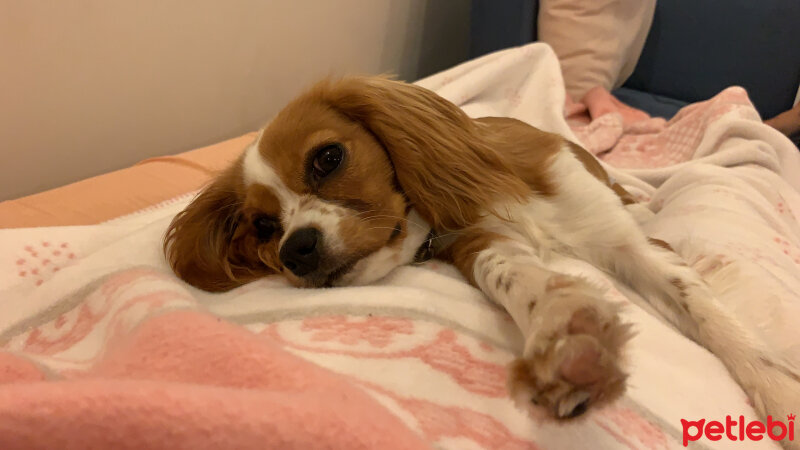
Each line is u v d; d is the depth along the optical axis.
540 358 0.64
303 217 1.07
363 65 2.86
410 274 1.08
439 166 1.16
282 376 0.66
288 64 2.43
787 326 1.04
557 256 1.19
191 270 1.15
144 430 0.51
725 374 0.95
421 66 3.31
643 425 0.75
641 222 1.64
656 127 2.48
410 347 0.83
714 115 2.17
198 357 0.72
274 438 0.52
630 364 0.76
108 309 0.94
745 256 1.24
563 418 0.62
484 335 0.86
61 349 0.92
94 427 0.50
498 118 1.56
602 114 2.58
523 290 0.87
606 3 2.75
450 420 0.70
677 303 1.11
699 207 1.53
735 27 3.11
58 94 1.72
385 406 0.67
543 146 1.31
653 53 3.33
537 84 2.31
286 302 0.96
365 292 0.94
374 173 1.13
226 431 0.52
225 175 1.25
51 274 1.08
